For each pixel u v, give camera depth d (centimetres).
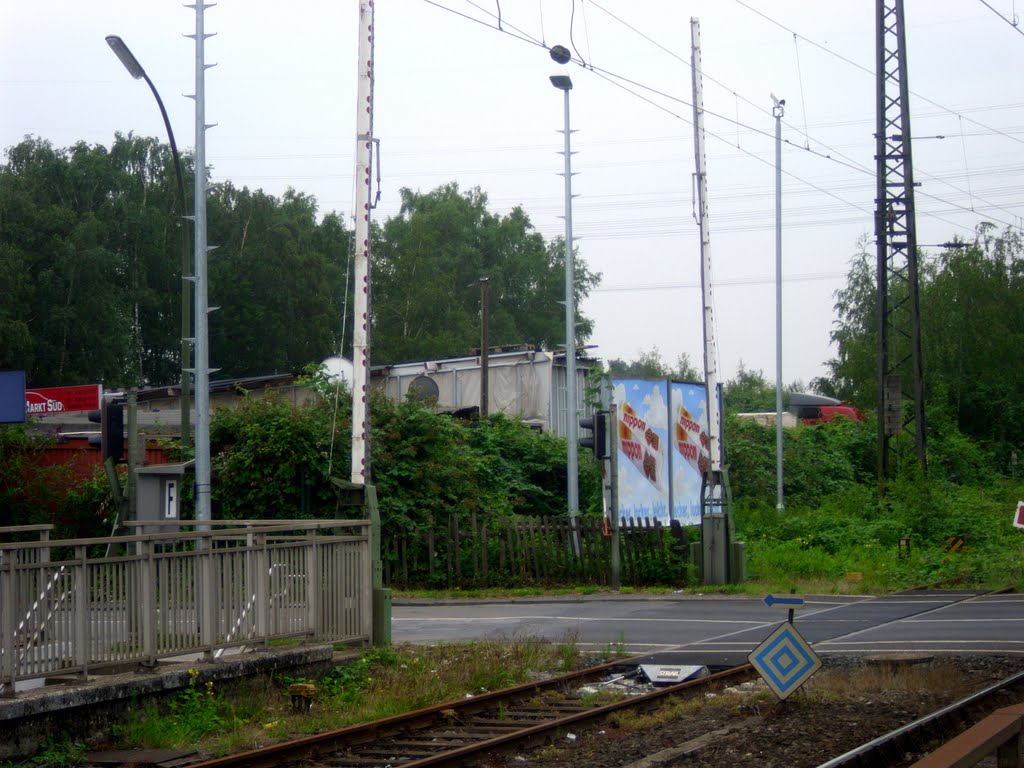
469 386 4334
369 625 1397
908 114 3403
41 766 906
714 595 2323
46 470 2706
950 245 4031
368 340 1562
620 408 2831
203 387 1847
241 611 1180
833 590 2348
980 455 4528
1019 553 2666
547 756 945
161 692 1058
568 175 2939
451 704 1119
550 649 1514
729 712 1096
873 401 4950
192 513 2427
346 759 937
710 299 2514
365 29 1577
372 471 2531
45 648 962
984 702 1060
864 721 1022
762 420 4778
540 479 3419
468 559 2530
